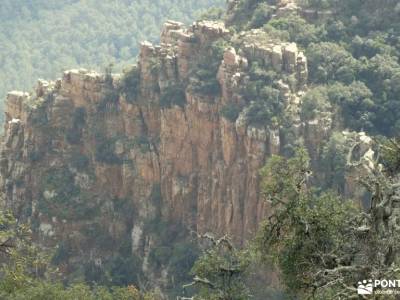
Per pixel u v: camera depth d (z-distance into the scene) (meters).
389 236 99.75
